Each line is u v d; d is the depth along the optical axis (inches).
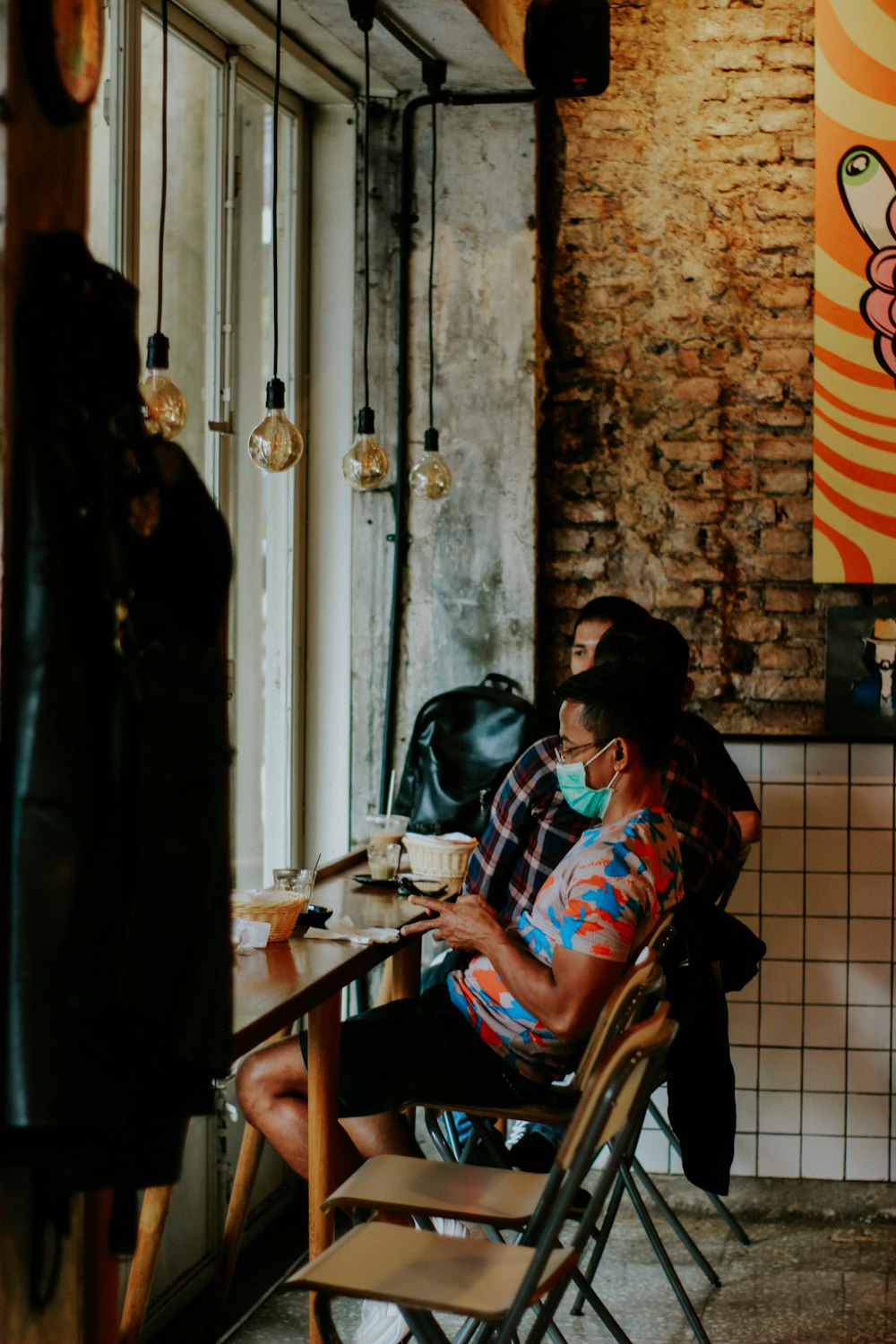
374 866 136.8
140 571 63.2
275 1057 112.1
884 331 160.1
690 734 143.4
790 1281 139.0
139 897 60.4
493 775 152.6
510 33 149.9
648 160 167.3
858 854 160.2
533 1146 121.2
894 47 158.1
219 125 141.5
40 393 60.6
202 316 139.6
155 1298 122.9
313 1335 113.3
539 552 167.3
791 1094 161.2
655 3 166.4
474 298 162.4
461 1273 81.0
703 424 167.6
